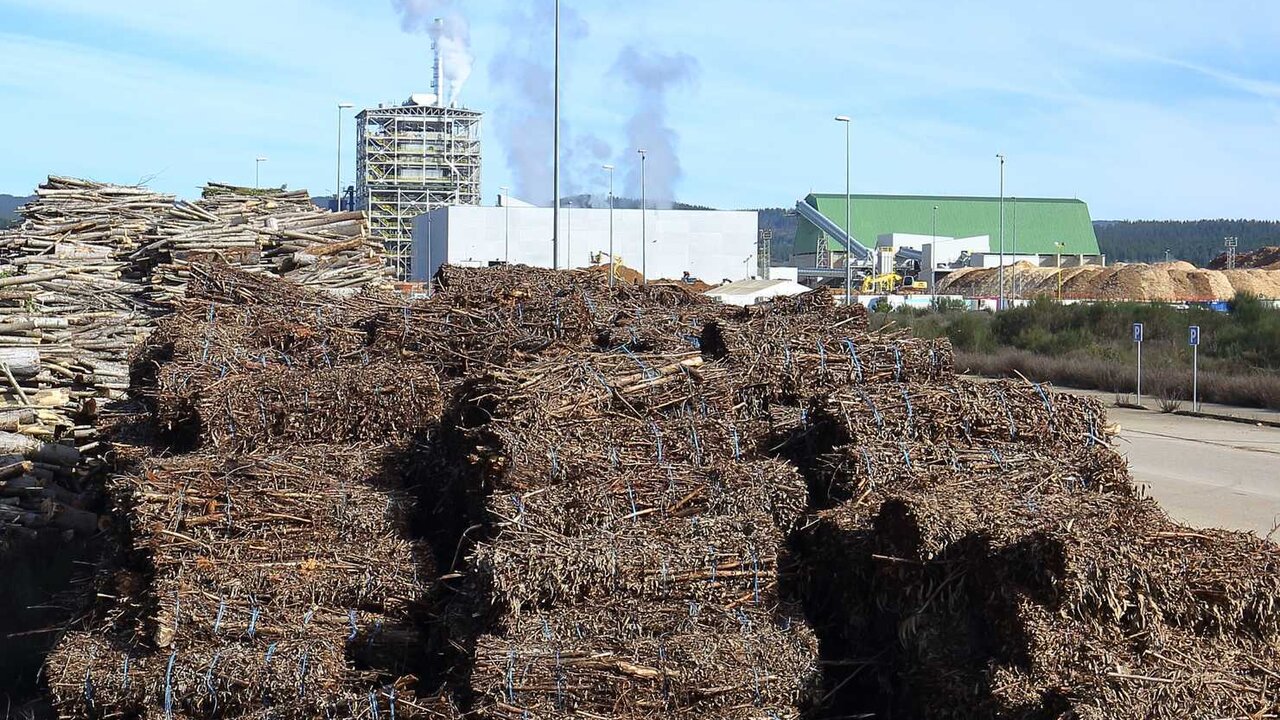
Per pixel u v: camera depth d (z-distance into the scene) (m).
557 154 50.12
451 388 15.29
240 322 18.27
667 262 139.50
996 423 13.75
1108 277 149.00
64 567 18.94
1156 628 9.90
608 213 136.38
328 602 12.37
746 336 15.49
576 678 10.28
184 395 15.09
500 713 10.14
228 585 12.18
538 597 11.02
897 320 81.12
